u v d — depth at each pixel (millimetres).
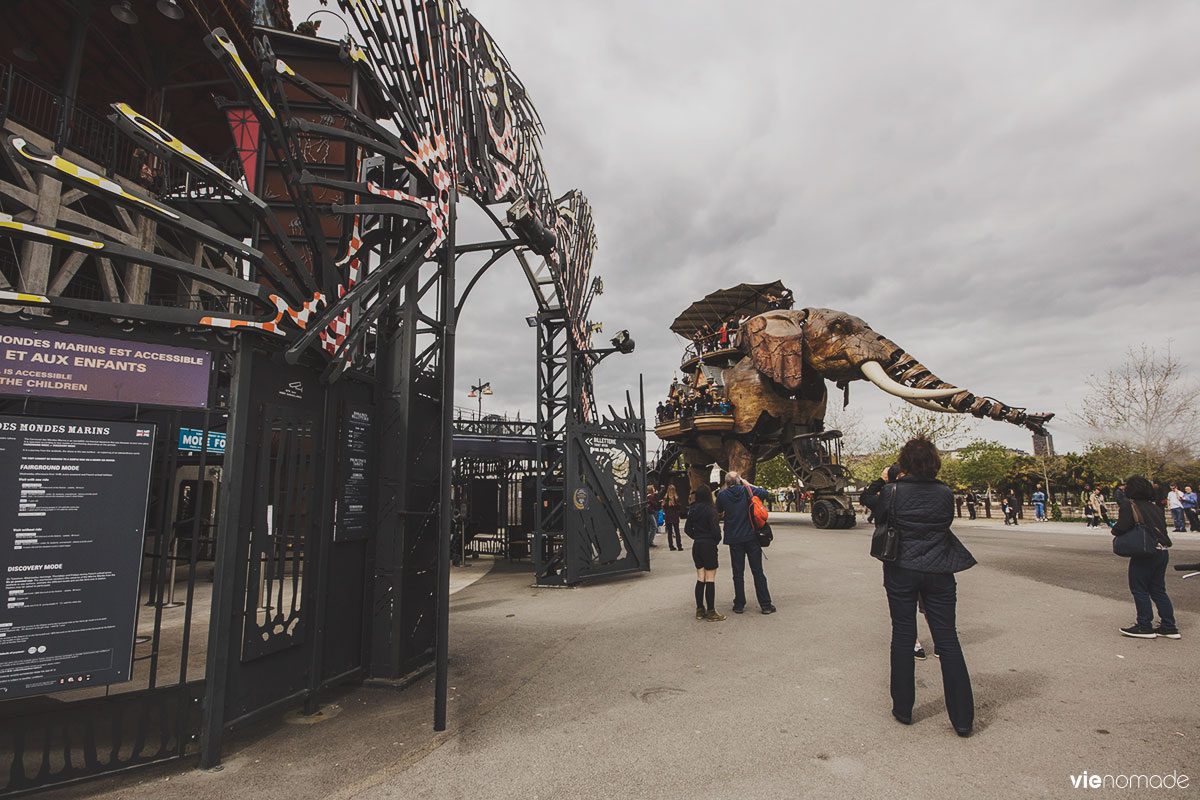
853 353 19672
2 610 2826
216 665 3309
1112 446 26750
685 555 14656
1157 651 5043
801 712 3941
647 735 3635
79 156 10172
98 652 3039
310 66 6590
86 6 10828
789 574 10188
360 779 3121
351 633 4543
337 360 3869
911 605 3742
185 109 14961
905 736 3510
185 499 12375
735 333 24672
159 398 3295
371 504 4777
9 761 2850
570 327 10234
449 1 5301
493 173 6414
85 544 3043
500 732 3740
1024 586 8367
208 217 7949
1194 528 17953
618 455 11148
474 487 16031
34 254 9000
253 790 3010
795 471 23656
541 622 7082
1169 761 3072
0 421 2885
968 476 48219
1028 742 3357
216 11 10656
